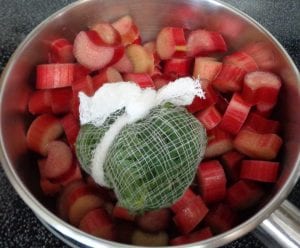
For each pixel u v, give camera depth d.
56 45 0.20
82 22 0.20
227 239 0.14
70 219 0.18
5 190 0.18
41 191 0.19
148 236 0.18
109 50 0.19
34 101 0.19
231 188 0.19
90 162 0.17
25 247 0.17
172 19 0.21
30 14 0.23
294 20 0.24
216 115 0.19
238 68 0.20
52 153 0.19
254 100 0.19
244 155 0.20
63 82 0.19
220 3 0.20
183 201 0.18
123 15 0.21
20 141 0.18
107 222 0.17
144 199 0.15
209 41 0.21
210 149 0.19
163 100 0.18
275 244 0.15
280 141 0.19
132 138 0.16
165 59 0.21
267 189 0.18
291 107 0.19
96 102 0.17
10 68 0.17
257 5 0.24
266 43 0.20
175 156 0.16
